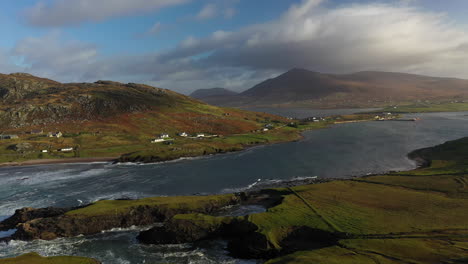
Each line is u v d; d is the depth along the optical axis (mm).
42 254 56719
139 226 68500
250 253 54125
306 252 49844
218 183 102750
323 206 70375
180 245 59125
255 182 102312
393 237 53250
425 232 54531
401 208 67688
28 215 73000
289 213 66125
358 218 62531
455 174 92938
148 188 99438
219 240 60562
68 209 76312
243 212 73688
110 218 67938
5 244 60969
